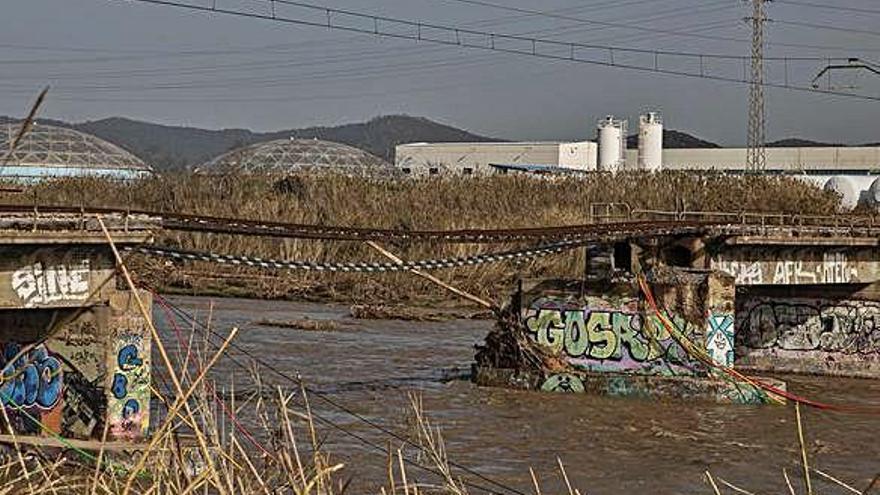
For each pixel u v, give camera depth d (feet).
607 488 76.07
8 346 76.48
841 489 77.66
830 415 109.19
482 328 183.01
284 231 87.45
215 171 301.43
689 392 115.03
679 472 81.76
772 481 79.82
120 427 72.95
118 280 76.48
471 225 243.19
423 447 33.53
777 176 278.46
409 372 129.59
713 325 117.60
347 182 274.98
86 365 73.56
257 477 20.92
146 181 289.33
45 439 25.57
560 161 472.03
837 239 133.08
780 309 146.20
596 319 120.37
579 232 114.93
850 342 141.79
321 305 212.64
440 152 491.72
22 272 71.00
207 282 225.15
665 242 124.36
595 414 104.94
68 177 300.81
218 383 105.50
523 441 90.89
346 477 70.95
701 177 269.44
